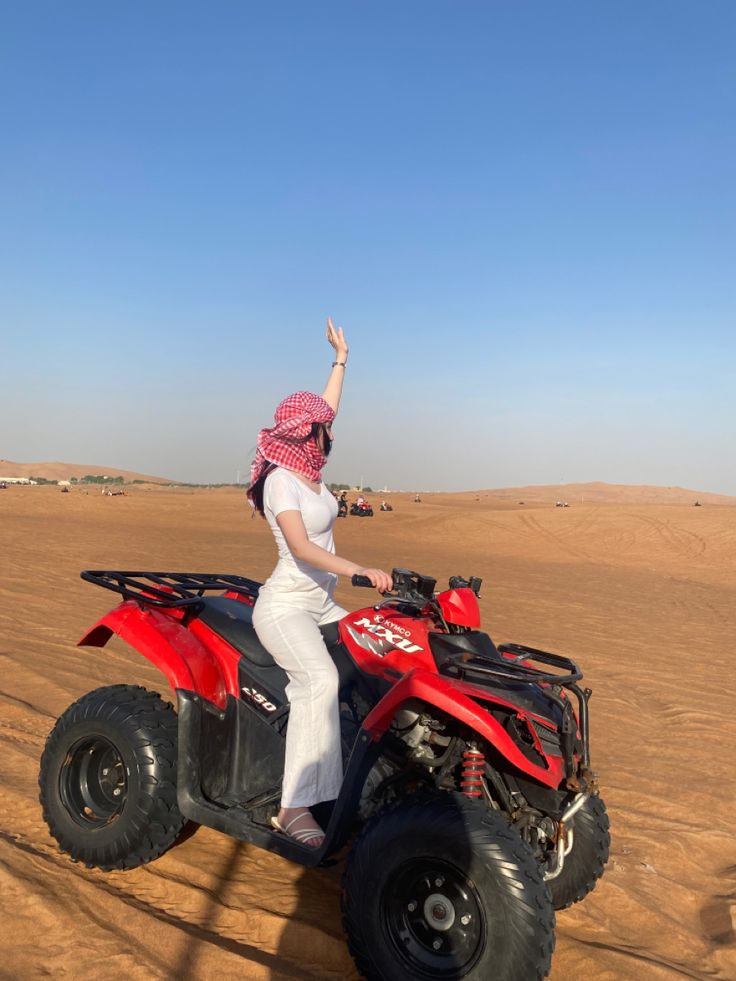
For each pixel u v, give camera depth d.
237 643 3.92
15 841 3.99
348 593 13.96
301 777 3.45
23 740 5.34
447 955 2.97
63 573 14.50
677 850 4.76
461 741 3.37
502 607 14.40
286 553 3.70
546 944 2.85
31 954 3.07
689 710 7.86
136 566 16.98
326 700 3.48
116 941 3.20
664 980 3.36
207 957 3.14
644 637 12.10
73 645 8.14
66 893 3.54
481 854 2.90
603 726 7.17
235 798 3.78
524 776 3.36
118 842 3.74
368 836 3.08
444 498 84.75
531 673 3.26
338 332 4.75
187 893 3.64
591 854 3.68
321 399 3.67
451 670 3.33
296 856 3.34
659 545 34.69
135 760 3.75
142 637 3.86
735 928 3.92
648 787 5.75
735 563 29.88
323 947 3.32
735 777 6.05
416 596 3.53
